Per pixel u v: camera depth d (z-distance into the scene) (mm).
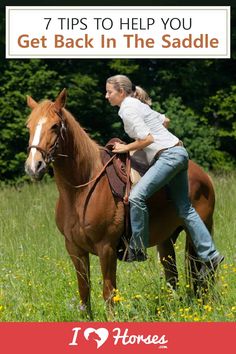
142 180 8672
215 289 8680
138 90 9164
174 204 9242
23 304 8656
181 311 8039
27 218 15117
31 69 29844
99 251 8523
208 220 9781
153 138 8617
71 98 30672
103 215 8461
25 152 29359
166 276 9742
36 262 11234
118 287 9523
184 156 8797
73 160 8414
